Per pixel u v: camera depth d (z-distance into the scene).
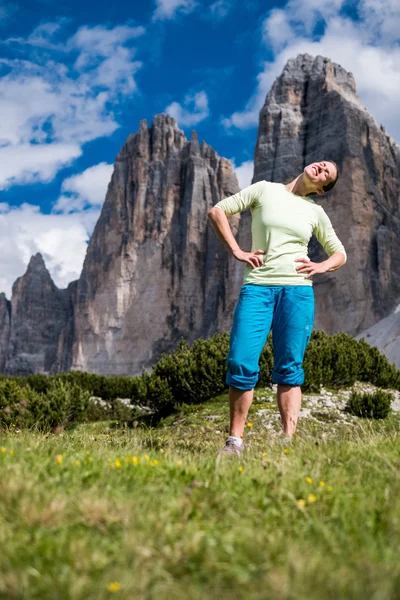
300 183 6.54
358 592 2.39
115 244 144.00
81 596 2.43
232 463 4.80
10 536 2.92
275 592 2.42
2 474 3.67
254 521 3.30
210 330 126.12
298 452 5.18
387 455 4.65
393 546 2.92
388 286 97.38
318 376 17.03
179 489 3.75
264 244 6.36
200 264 137.38
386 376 19.77
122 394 26.50
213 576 2.65
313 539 3.05
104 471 4.00
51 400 14.91
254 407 14.55
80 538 2.94
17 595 2.44
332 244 6.57
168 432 13.12
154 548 2.86
